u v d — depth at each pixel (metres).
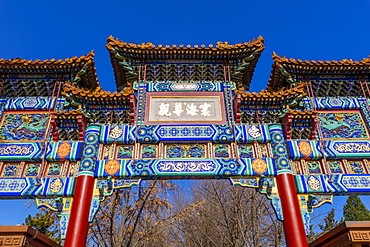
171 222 22.59
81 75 12.65
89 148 10.91
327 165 11.05
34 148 11.01
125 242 22.98
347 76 12.99
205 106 12.19
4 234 7.88
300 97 11.95
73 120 11.30
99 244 19.84
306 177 10.70
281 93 11.74
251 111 12.03
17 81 12.46
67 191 10.15
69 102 11.91
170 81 13.09
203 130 11.43
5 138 11.48
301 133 11.76
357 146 11.42
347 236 8.03
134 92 12.59
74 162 10.96
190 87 12.81
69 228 9.34
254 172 10.56
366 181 10.66
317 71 12.79
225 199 25.64
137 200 20.95
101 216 20.58
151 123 11.63
